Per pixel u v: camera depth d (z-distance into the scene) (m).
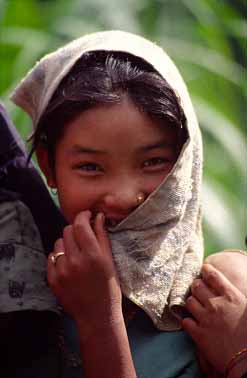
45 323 3.68
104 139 3.46
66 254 3.50
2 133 3.84
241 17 6.70
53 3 6.62
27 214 3.74
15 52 6.35
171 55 6.52
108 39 3.62
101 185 3.52
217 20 6.67
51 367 3.64
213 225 6.14
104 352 3.46
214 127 6.37
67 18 6.53
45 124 3.61
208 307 3.54
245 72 6.59
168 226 3.61
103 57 3.57
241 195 6.34
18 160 3.86
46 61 3.69
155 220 3.57
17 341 3.68
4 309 3.54
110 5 6.60
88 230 3.49
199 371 3.62
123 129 3.46
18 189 3.85
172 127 3.53
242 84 6.53
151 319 3.62
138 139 3.48
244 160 6.38
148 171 3.53
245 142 6.44
